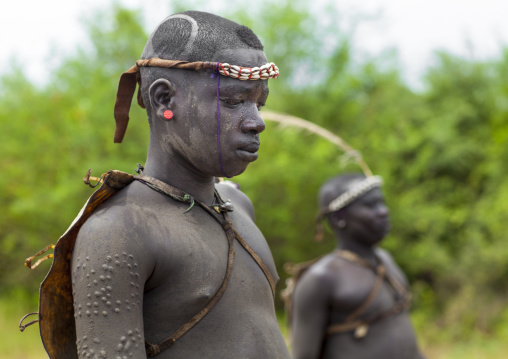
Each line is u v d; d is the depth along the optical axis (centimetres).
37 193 1123
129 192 171
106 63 1189
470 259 1105
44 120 1177
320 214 457
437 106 1539
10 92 1245
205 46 173
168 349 166
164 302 167
